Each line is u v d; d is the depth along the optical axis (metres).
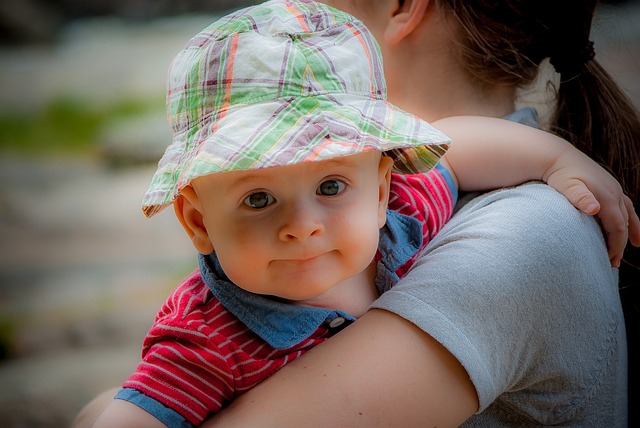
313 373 1.56
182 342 1.62
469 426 1.73
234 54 1.57
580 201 1.76
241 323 1.65
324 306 1.73
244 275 1.59
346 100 1.59
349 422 1.53
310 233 1.54
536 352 1.64
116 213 9.50
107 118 12.44
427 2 2.01
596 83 2.08
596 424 1.79
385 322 1.58
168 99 1.67
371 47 1.69
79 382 6.27
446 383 1.55
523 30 2.00
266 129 1.51
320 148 1.50
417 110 2.09
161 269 8.11
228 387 1.60
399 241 1.80
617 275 1.91
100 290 7.75
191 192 1.64
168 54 14.22
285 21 1.61
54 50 14.84
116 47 14.59
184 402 1.57
